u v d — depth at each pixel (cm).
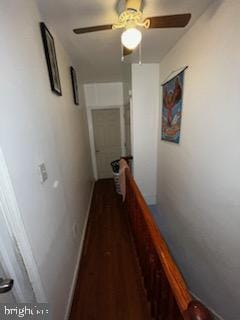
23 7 110
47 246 117
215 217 153
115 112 451
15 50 96
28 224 95
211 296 167
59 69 186
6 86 85
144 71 293
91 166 441
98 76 354
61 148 170
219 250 150
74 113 257
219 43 136
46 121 135
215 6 139
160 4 143
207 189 163
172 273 81
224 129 136
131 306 155
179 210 234
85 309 155
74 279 176
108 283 178
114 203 349
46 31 144
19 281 90
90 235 256
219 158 143
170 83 241
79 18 152
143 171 339
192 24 175
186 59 193
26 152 99
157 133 320
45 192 121
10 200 81
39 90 126
